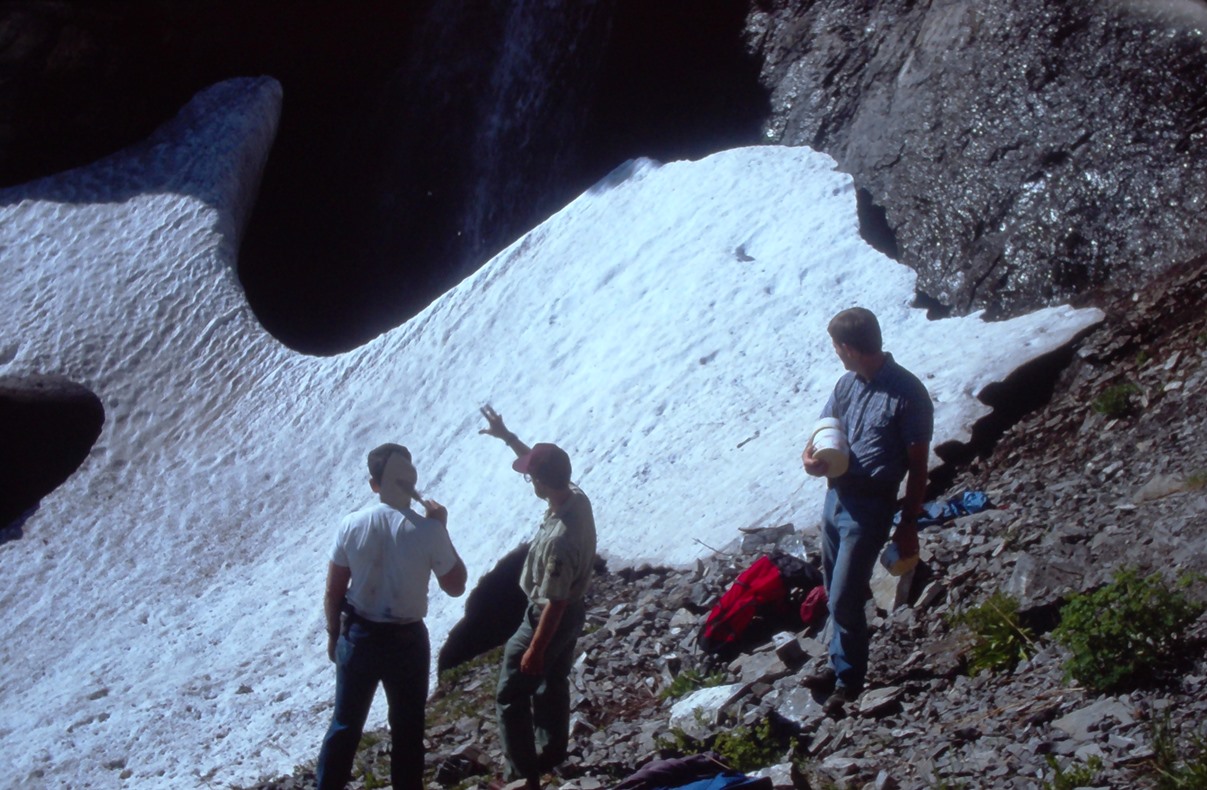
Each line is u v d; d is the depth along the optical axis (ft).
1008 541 21.65
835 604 17.22
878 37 45.03
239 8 55.47
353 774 22.50
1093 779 12.90
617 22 55.06
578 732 20.83
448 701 26.08
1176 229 32.60
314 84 60.03
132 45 53.88
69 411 45.60
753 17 50.24
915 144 40.45
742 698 19.36
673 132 51.67
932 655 18.45
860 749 16.12
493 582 31.76
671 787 14.21
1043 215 35.65
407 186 60.29
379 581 16.87
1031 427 28.30
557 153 56.24
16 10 51.80
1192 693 14.10
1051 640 17.13
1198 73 34.30
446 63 59.62
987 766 14.21
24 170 53.93
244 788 25.52
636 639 24.89
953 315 36.35
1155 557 17.90
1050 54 37.99
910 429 16.65
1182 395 24.77
